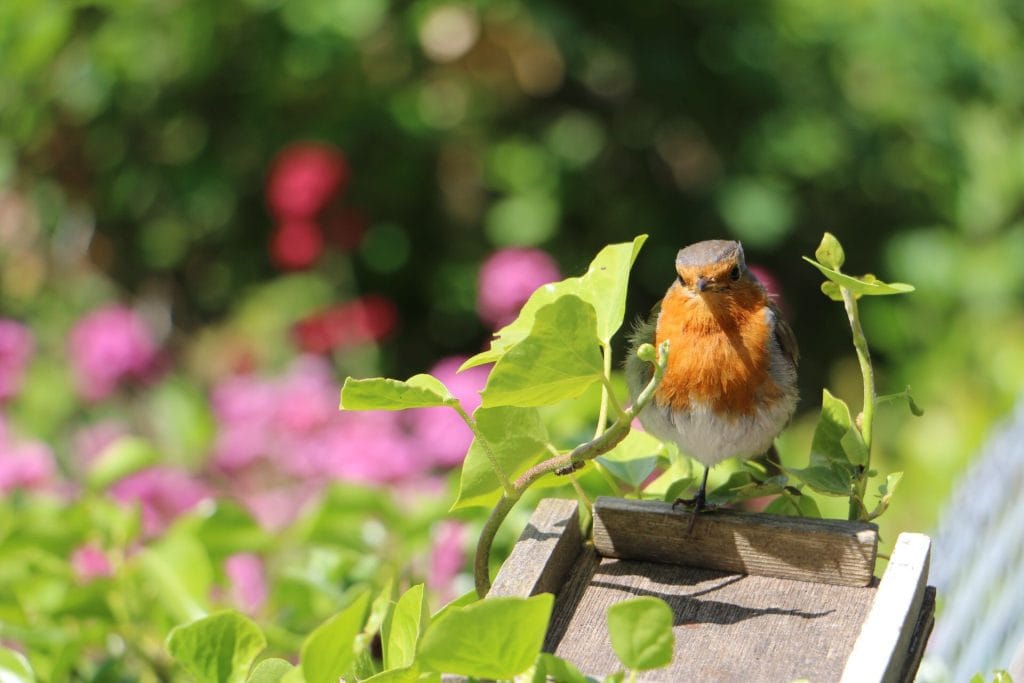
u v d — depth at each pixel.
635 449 5.12
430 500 6.03
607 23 13.44
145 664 5.34
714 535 4.37
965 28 14.61
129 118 13.94
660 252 13.77
